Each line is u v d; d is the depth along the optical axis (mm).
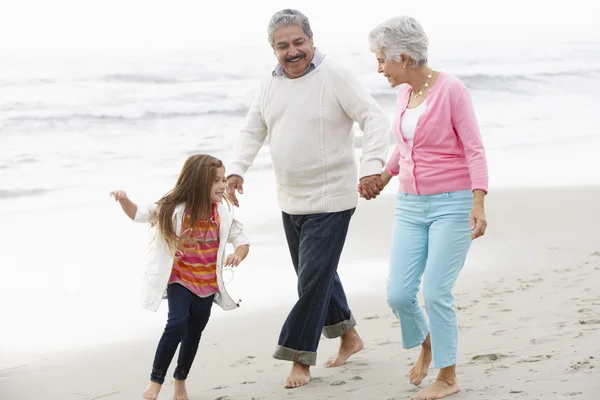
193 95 22609
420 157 3885
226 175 4750
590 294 6184
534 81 27047
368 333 5676
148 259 4223
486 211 10570
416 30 3816
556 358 4309
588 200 11164
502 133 19109
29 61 25000
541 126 20047
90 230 10914
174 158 16828
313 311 4461
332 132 4496
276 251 9070
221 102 21922
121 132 19047
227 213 4352
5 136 18203
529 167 14953
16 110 20219
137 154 17078
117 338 6180
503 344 4844
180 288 4211
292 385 4434
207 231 4270
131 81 23922
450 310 3834
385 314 6285
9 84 22531
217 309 6738
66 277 8336
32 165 15930
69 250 9688
